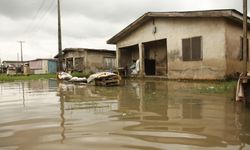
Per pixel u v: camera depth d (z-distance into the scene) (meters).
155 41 15.94
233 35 12.09
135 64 17.95
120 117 4.71
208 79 12.05
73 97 7.87
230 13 10.80
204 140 3.28
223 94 7.50
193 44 12.76
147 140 3.30
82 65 27.30
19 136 3.59
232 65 11.96
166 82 12.52
